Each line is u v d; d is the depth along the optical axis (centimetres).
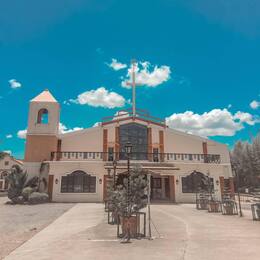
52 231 1275
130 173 1246
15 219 1716
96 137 3472
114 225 1400
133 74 3784
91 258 773
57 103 3416
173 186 3119
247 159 6075
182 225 1384
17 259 786
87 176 3047
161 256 785
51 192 2966
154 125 3591
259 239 1018
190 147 3603
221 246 903
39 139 3272
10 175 2875
